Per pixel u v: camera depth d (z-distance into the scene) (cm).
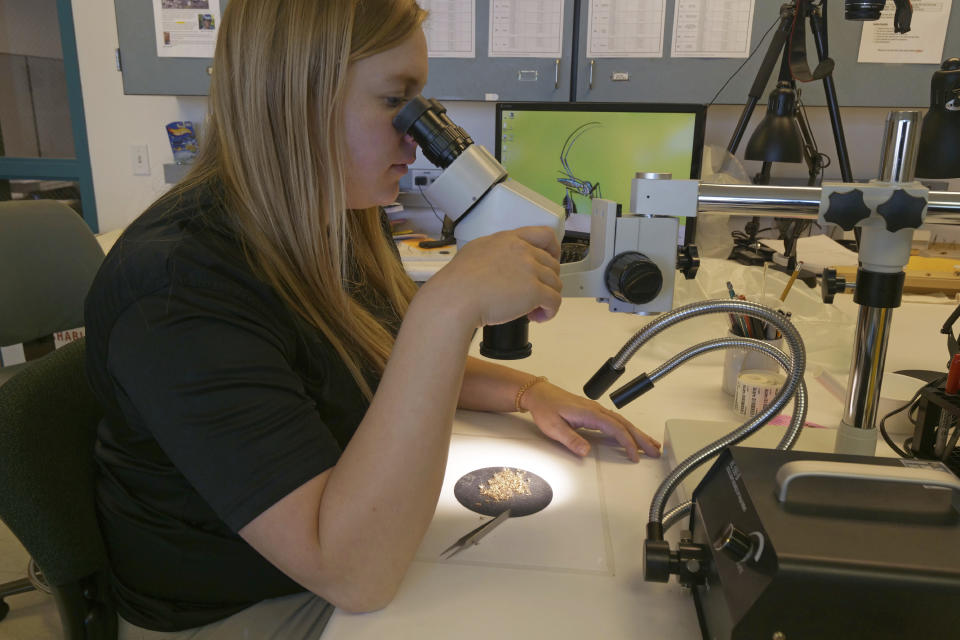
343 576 63
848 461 65
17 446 80
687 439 90
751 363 114
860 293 74
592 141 220
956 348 120
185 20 235
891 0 216
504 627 62
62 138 291
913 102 226
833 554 51
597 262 77
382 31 73
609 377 75
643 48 228
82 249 172
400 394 65
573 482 88
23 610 168
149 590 83
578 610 65
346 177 79
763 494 59
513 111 223
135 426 77
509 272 66
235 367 65
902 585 49
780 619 51
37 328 164
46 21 277
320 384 81
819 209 71
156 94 244
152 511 80
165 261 69
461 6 229
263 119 75
